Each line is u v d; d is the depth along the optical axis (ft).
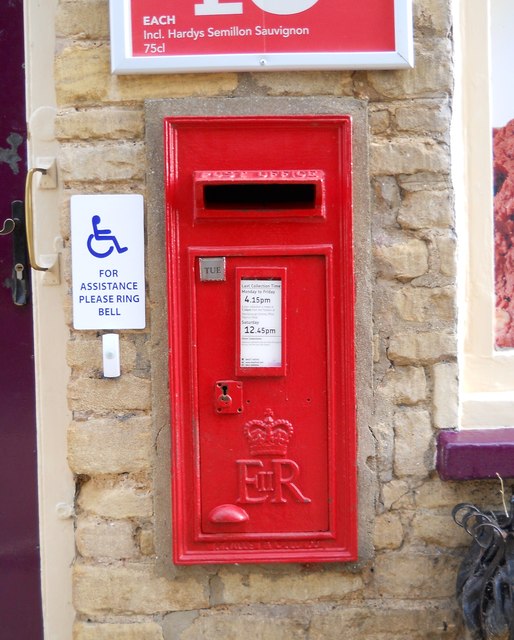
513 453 7.86
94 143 8.00
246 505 7.94
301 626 8.20
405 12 7.79
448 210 8.04
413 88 8.00
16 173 9.06
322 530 8.01
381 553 8.24
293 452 7.94
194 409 7.86
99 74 7.96
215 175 7.54
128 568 8.15
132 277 7.98
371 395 8.09
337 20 7.81
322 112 7.89
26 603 9.30
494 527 7.36
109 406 8.07
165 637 8.18
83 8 7.95
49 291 9.02
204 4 7.79
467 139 8.77
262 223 7.79
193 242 7.79
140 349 8.05
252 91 7.95
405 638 8.25
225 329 7.83
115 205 7.95
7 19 8.97
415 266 8.06
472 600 7.61
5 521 9.25
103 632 8.14
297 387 7.89
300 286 7.83
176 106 7.86
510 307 9.11
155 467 8.06
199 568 8.13
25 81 8.98
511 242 9.09
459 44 8.71
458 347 8.25
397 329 8.11
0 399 9.16
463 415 8.60
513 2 8.96
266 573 8.18
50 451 9.12
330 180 7.83
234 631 8.19
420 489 8.21
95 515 8.16
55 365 9.07
